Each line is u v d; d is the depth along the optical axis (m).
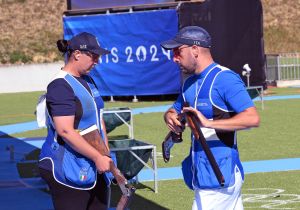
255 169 15.88
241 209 7.52
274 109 29.09
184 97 7.41
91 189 7.52
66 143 7.34
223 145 7.20
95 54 7.45
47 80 48.75
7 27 60.88
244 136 21.38
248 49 36.78
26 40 58.69
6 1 64.44
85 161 7.36
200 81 7.26
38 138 23.27
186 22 35.03
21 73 48.09
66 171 7.32
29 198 13.55
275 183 14.21
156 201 12.88
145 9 36.44
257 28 37.19
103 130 7.91
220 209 7.29
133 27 36.09
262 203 12.45
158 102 35.66
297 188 13.66
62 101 7.22
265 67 40.56
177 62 7.34
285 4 77.56
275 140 20.36
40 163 7.47
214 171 6.96
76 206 7.39
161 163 17.08
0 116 31.08
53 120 7.29
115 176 7.31
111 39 36.62
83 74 7.54
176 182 14.70
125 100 37.31
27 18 62.50
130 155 12.94
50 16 63.06
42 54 56.38
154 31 35.62
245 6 36.62
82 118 7.37
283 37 74.44
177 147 19.58
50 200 13.32
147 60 35.94
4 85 47.72
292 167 16.00
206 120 6.98
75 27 37.38
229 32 35.91
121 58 36.62
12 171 16.73
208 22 35.06
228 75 7.16
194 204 7.43
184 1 35.41
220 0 35.66
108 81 37.00
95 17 37.00
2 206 12.88
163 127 24.77
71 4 37.62
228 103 7.13
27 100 40.25
